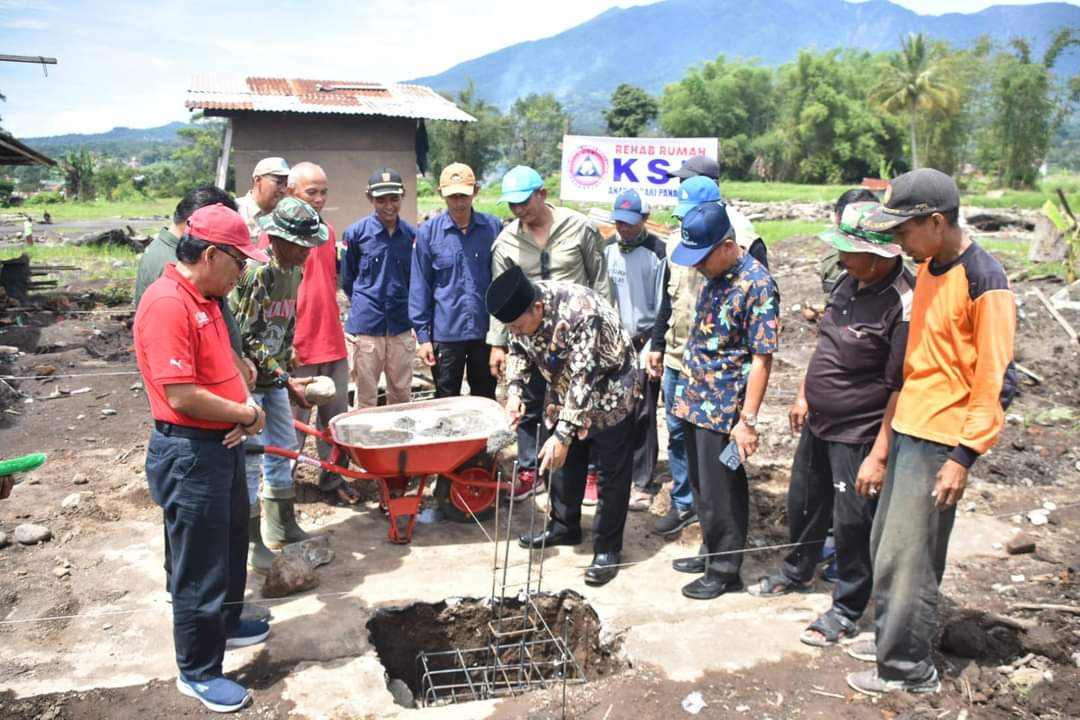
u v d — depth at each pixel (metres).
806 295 13.93
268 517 5.24
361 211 17.61
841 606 4.30
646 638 4.33
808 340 11.04
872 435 4.05
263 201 5.27
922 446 3.55
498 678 4.71
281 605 4.60
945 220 3.36
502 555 5.26
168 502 3.58
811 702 3.81
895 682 3.82
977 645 4.11
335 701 3.81
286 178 5.28
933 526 3.59
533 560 5.20
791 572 4.74
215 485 3.61
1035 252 16.98
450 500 5.66
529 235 5.72
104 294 14.43
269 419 5.09
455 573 4.99
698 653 4.20
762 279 4.34
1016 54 73.25
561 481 5.27
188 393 3.44
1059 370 9.07
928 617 3.70
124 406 8.27
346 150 17.30
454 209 5.93
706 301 4.52
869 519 4.10
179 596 3.66
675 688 3.93
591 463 6.09
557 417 4.80
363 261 6.20
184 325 3.48
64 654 4.09
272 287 4.73
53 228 32.72
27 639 4.20
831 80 79.19
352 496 6.00
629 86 92.75
